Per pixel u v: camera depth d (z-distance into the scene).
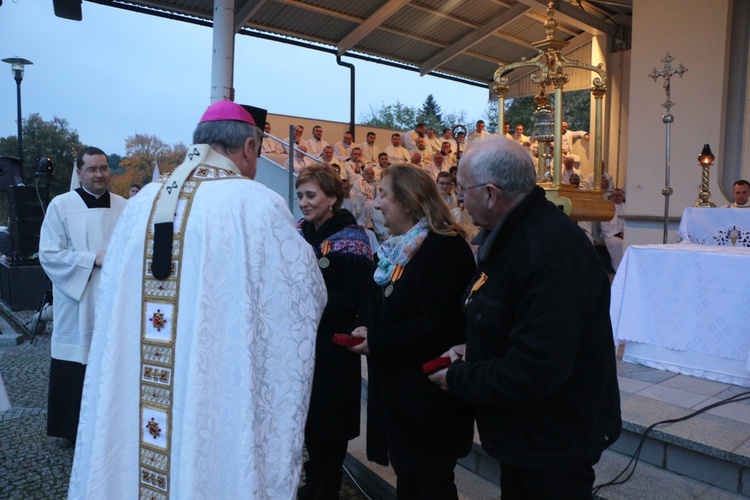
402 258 2.05
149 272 1.63
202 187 1.64
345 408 2.51
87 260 3.29
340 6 10.34
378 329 2.04
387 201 2.13
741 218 4.07
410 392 2.00
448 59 12.52
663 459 2.60
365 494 2.95
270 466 1.58
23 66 11.28
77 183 3.85
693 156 6.65
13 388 4.70
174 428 1.55
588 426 1.54
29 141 29.44
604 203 4.66
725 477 2.42
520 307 1.48
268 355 1.60
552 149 4.74
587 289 1.47
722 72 6.39
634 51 7.03
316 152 12.76
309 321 1.66
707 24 6.47
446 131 14.37
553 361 1.39
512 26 11.89
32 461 3.31
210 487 1.51
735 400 2.97
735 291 3.25
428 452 2.03
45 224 3.39
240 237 1.58
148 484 1.60
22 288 8.30
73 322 3.37
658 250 3.58
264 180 11.03
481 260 1.64
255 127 1.84
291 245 1.66
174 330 1.58
